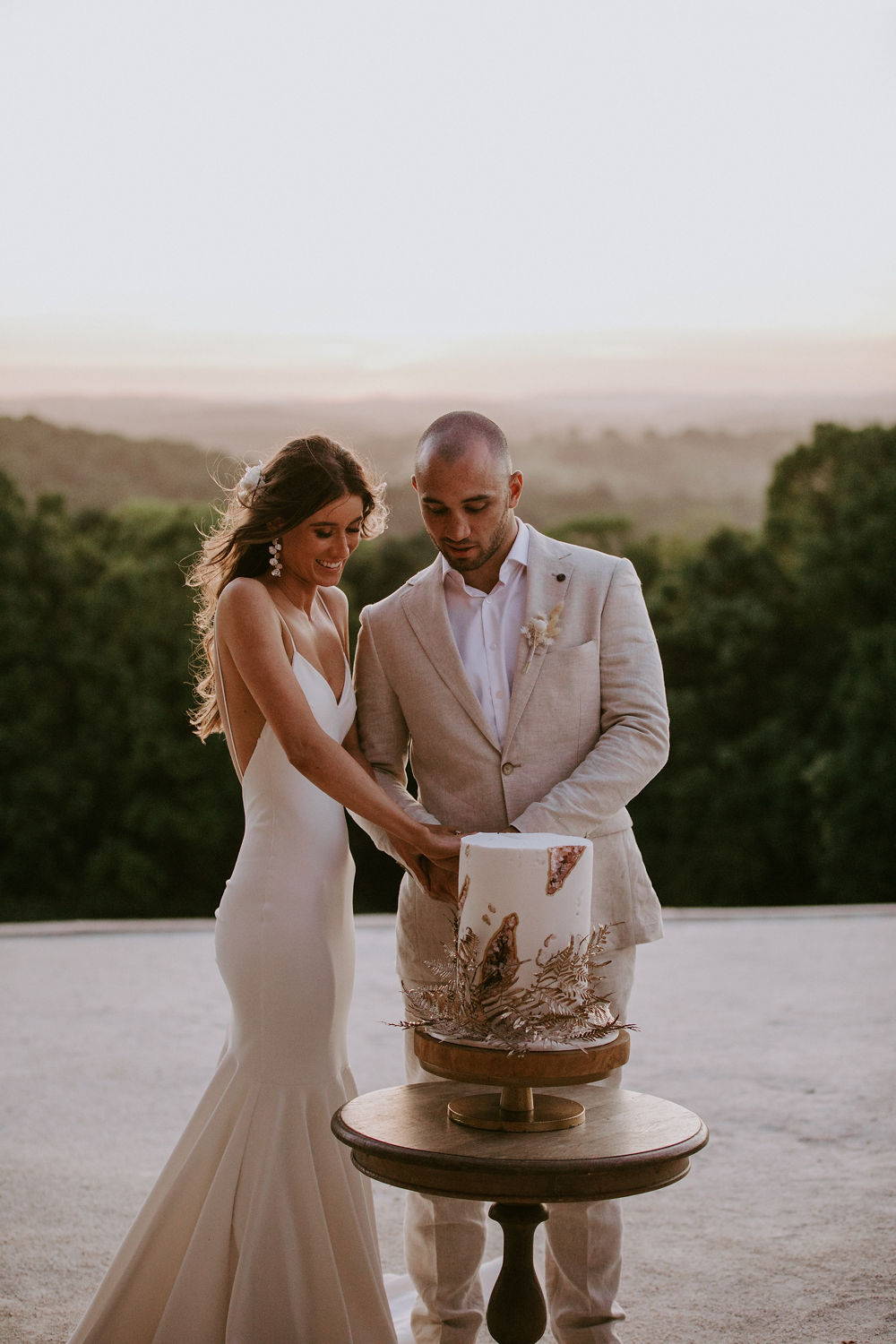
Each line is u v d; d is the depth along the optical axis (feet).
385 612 9.73
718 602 75.87
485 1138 6.94
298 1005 9.04
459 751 9.41
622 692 9.35
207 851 73.92
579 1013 7.03
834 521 79.20
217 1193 8.96
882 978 24.63
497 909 7.00
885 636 68.49
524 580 9.48
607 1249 9.17
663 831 74.33
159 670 73.92
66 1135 15.62
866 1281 11.21
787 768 70.64
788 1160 14.46
